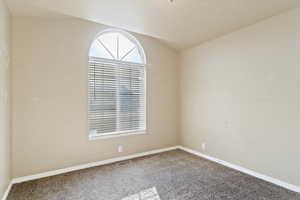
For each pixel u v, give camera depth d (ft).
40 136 8.30
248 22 8.38
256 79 8.34
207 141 11.06
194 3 6.94
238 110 9.17
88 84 9.56
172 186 7.53
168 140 12.93
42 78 8.33
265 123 7.98
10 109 7.45
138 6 7.21
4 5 6.52
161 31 9.77
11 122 7.61
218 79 10.30
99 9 7.48
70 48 9.02
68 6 7.20
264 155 8.02
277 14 7.52
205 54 11.21
